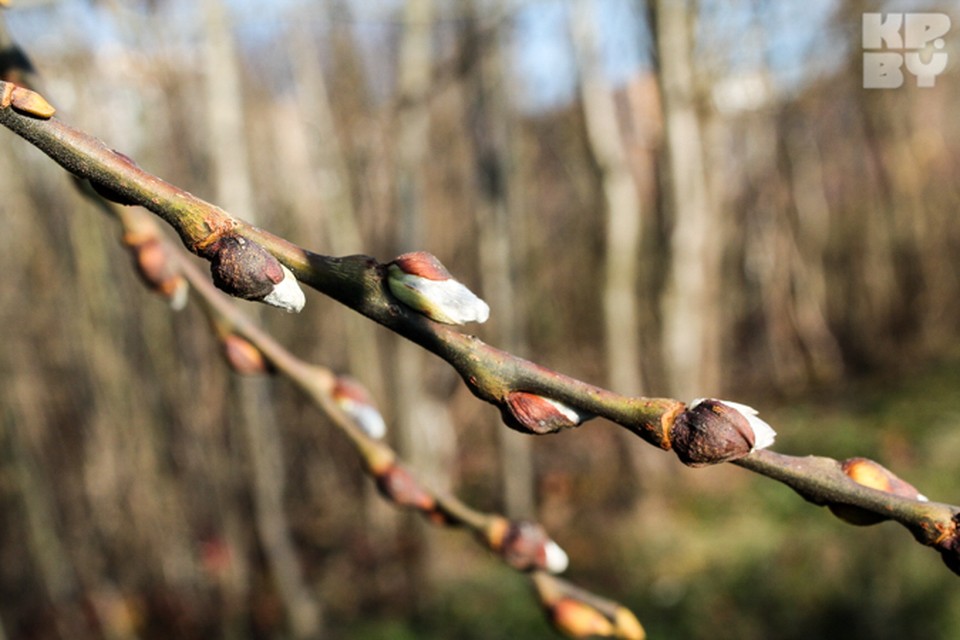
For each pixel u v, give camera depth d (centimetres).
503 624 476
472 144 616
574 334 841
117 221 108
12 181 411
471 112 588
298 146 541
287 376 116
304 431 570
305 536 561
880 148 1024
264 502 458
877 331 1021
